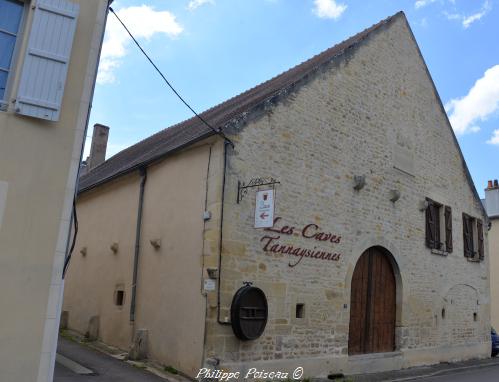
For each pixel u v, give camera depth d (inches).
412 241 494.0
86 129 233.3
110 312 422.6
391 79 497.7
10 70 222.2
